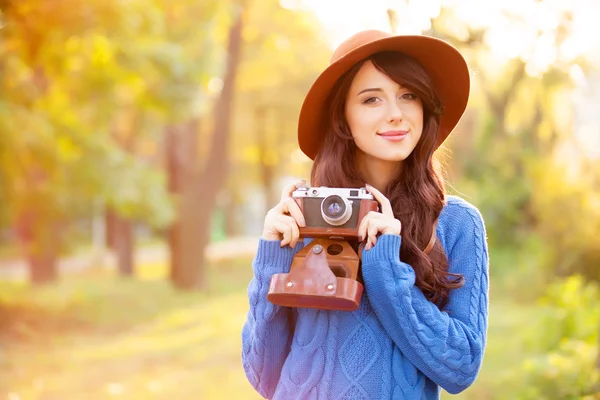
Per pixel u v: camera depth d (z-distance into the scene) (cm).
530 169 1373
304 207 206
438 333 195
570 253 1160
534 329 773
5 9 848
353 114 217
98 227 3450
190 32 1342
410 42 211
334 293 192
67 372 817
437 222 215
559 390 502
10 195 1191
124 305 1402
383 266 196
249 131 2666
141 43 1173
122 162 1368
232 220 4041
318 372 204
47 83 1236
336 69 212
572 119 1670
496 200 1523
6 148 1100
